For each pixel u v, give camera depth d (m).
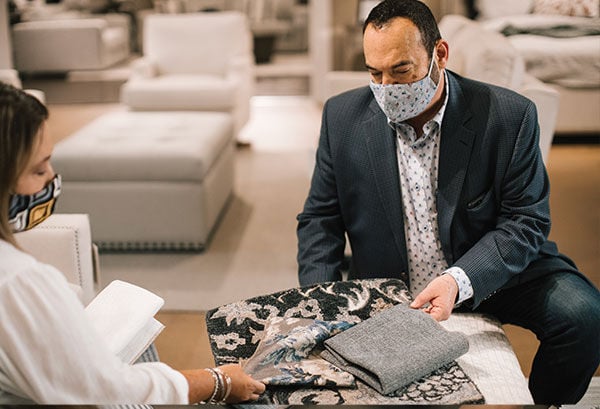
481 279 1.58
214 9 8.12
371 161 1.73
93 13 7.98
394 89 1.55
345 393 1.28
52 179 1.08
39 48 6.89
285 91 6.77
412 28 1.53
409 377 1.29
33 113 1.01
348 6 5.89
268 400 1.25
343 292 1.55
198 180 3.23
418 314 1.44
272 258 3.22
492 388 1.39
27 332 0.99
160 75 5.26
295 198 3.99
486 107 1.66
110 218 3.29
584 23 4.71
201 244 3.30
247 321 1.47
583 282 1.73
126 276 3.07
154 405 1.09
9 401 1.05
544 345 1.70
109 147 3.28
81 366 1.02
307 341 1.37
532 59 4.50
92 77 7.09
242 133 5.40
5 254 1.00
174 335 2.53
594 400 1.92
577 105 4.57
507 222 1.67
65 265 2.11
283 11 8.68
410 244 1.77
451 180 1.67
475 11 5.62
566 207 3.65
